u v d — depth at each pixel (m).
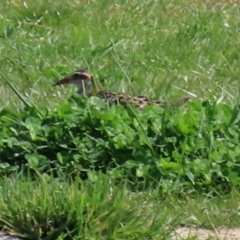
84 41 16.39
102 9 18.70
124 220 9.30
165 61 15.60
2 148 10.96
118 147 10.91
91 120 11.14
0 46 16.06
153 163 10.74
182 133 11.12
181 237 9.31
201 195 10.49
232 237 9.54
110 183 10.01
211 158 10.89
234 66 15.80
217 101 12.38
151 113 11.58
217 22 18.28
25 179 10.45
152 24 17.91
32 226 9.25
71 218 9.20
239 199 10.41
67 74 14.91
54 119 11.22
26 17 17.86
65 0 18.97
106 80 14.57
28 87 14.05
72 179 10.55
